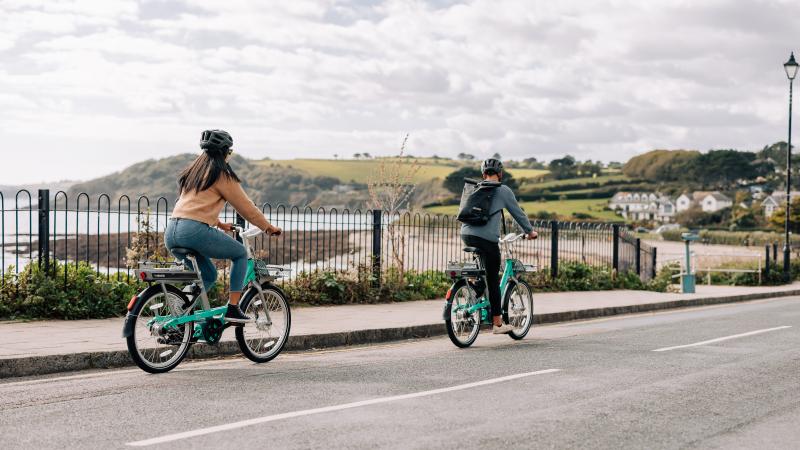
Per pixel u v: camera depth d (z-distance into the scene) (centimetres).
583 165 17300
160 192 9044
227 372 741
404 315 1180
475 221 941
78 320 997
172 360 743
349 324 1052
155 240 1116
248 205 753
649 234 8138
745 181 17338
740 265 2811
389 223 1479
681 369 791
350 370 761
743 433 534
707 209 15488
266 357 816
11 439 487
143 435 498
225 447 473
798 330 1170
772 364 829
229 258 762
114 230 3225
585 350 927
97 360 758
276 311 833
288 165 12431
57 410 569
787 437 524
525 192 14838
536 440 503
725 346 975
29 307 996
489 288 961
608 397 643
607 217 13062
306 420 545
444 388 670
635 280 2066
